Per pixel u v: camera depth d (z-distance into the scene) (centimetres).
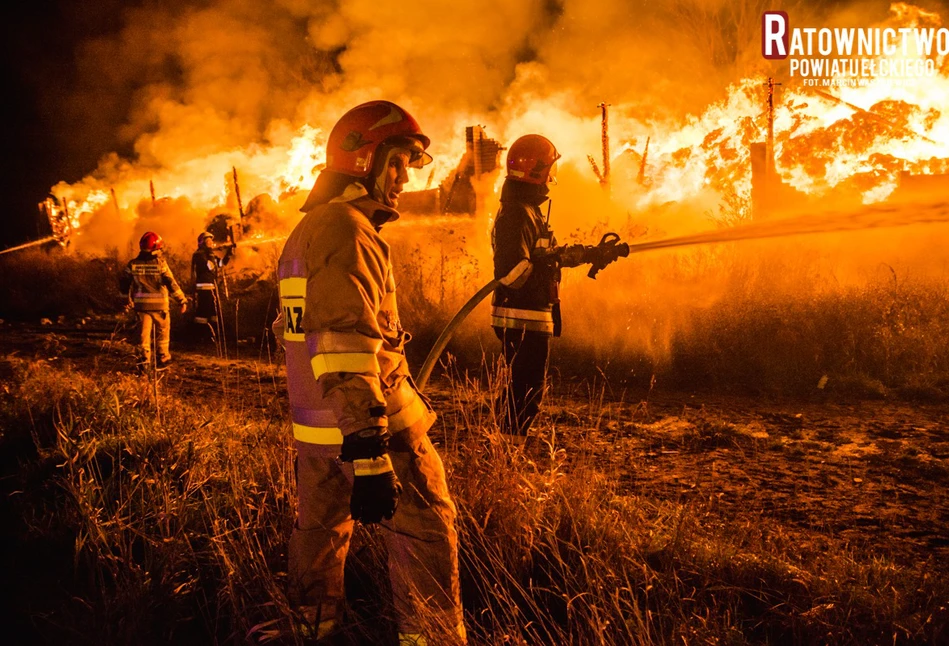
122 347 1055
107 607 321
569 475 419
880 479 510
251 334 1333
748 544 383
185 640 331
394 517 291
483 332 1016
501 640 297
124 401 659
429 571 289
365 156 284
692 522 385
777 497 479
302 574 307
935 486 495
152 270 991
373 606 348
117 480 486
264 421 615
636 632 297
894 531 424
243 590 340
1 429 605
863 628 302
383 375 284
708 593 336
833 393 742
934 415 666
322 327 260
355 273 264
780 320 849
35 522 440
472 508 376
